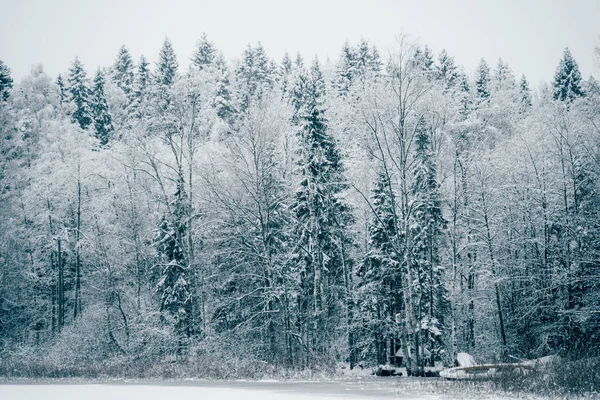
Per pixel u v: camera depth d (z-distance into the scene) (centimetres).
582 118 3628
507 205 3769
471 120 3675
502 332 3450
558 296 3481
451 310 3375
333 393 1667
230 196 3291
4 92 5759
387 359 3478
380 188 3403
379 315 3369
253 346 3147
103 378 2659
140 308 3647
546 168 3766
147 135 3700
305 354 3009
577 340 3148
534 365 2202
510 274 3734
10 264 4269
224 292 3534
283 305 3075
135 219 3853
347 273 3831
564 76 6475
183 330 3366
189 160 3516
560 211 3625
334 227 3434
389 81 3031
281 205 3353
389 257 3281
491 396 1546
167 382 2347
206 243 3584
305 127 3372
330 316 3594
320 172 3303
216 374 2622
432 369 2856
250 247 3186
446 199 3384
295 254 3262
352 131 4047
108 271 3816
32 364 3048
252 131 3231
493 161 3678
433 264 3462
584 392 1495
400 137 2931
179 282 3341
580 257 3262
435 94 3409
